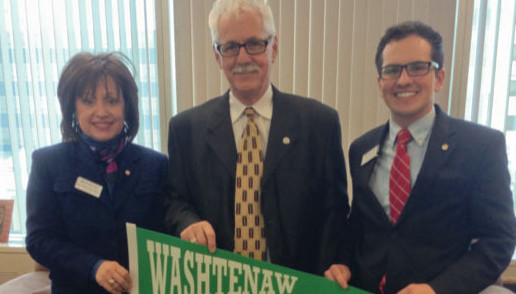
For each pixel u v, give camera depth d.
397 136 1.15
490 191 0.98
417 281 1.05
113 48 2.07
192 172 1.23
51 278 1.20
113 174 1.20
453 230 1.04
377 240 1.13
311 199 1.17
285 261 1.16
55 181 1.17
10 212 2.19
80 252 1.13
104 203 1.17
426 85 1.05
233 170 1.14
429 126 1.11
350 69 1.99
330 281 0.99
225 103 1.22
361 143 1.27
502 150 1.01
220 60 1.13
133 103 1.24
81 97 1.15
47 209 1.17
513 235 0.97
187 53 2.02
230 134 1.17
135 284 1.04
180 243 1.02
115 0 2.02
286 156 1.14
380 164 1.18
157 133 2.15
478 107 1.97
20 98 2.17
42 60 2.11
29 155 2.23
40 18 2.06
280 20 1.97
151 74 2.09
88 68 1.15
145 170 1.26
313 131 1.17
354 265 1.20
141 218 1.22
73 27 2.07
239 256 1.01
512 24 1.90
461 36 1.91
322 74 2.01
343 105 2.02
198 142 1.20
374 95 1.99
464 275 0.96
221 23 1.07
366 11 1.93
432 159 1.05
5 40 2.12
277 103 1.19
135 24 2.04
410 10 1.91
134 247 1.03
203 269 1.02
